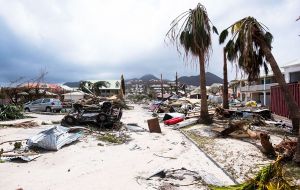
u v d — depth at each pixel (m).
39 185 7.59
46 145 11.71
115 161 10.21
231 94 75.75
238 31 16.92
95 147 12.57
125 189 7.26
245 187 6.39
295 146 9.75
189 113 26.95
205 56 20.84
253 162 9.64
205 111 21.06
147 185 7.54
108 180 8.00
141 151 11.93
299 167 8.66
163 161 10.21
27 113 33.28
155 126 17.72
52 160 10.25
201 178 7.97
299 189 6.28
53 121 22.89
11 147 12.38
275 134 15.61
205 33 20.02
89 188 7.35
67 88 72.50
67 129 14.08
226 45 18.06
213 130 16.44
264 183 6.21
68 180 8.02
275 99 25.27
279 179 6.23
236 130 15.10
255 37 16.89
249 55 16.97
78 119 19.39
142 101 82.38
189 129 18.58
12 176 8.32
